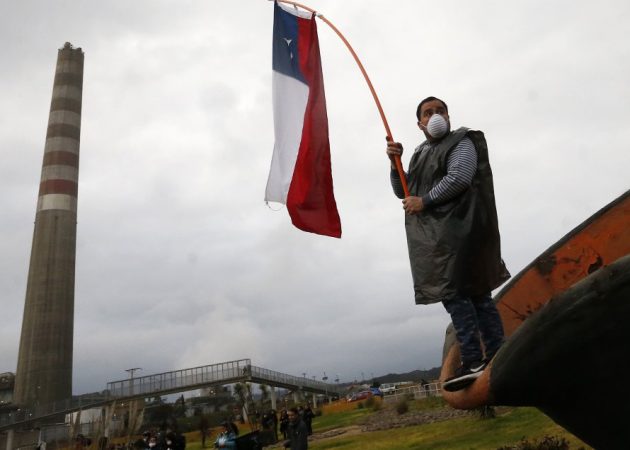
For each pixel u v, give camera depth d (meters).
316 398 70.25
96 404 48.66
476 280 2.76
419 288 2.88
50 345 70.81
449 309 2.81
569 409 2.50
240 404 45.12
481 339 2.99
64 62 86.12
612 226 3.79
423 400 33.34
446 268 2.77
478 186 2.87
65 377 70.81
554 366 2.30
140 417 27.36
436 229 2.85
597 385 2.30
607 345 2.18
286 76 5.35
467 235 2.76
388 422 25.88
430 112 3.18
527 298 3.95
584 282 2.16
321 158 4.85
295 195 4.78
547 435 11.84
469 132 2.97
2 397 81.56
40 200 78.56
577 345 2.22
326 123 4.96
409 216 3.03
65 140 81.25
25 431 52.12
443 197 2.80
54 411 56.75
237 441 13.38
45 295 72.94
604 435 2.51
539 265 3.99
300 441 13.57
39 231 76.31
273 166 5.08
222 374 49.09
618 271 2.06
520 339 2.32
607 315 2.12
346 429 26.12
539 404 2.55
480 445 13.01
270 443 22.97
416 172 3.17
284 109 5.21
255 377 48.62
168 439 16.25
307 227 4.68
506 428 15.47
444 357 3.24
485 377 2.51
